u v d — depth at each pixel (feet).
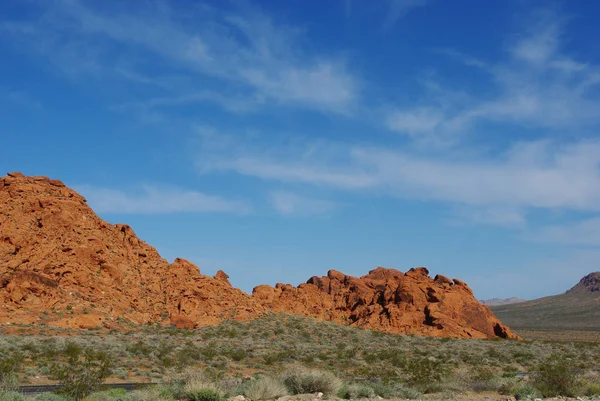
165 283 289.94
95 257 264.93
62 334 209.56
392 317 322.96
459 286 354.54
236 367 165.17
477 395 94.17
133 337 219.61
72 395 74.49
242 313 290.56
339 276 386.32
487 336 322.14
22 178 287.69
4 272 234.99
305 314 337.11
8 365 89.92
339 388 84.17
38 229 260.01
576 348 276.21
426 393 97.91
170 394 76.28
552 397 90.89
